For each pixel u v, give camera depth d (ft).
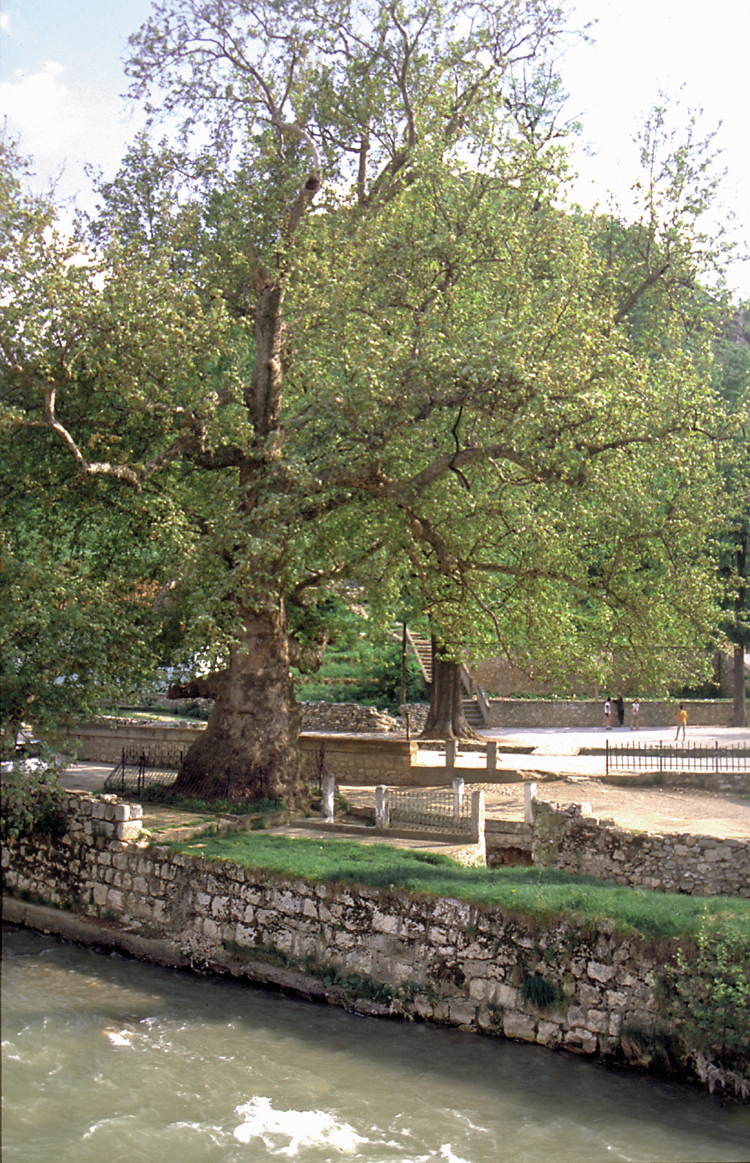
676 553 65.98
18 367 50.62
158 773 80.79
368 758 83.20
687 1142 30.37
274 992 43.78
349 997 41.55
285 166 64.64
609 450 59.52
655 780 78.23
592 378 56.18
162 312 53.83
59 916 52.06
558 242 65.46
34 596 47.78
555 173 67.05
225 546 56.70
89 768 85.35
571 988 36.94
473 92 66.54
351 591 81.35
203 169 68.54
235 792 62.08
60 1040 36.06
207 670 71.15
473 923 39.42
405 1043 37.83
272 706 64.44
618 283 79.77
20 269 50.19
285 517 56.65
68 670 49.16
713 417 63.26
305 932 43.65
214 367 73.87
